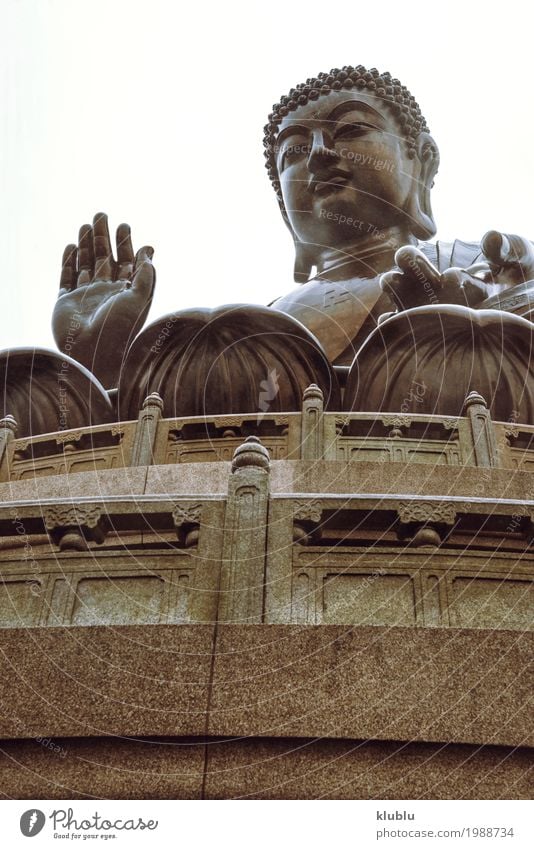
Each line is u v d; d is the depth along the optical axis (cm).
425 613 818
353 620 812
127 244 1991
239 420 1293
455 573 841
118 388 1577
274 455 1260
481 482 1091
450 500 893
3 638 730
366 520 894
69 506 905
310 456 1227
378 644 718
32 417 1570
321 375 1560
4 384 1563
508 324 1475
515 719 685
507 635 724
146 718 688
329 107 2245
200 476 1149
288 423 1287
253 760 676
